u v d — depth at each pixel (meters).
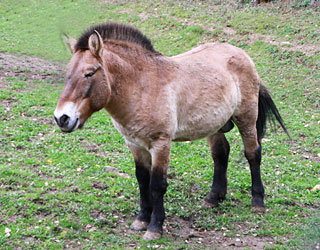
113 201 5.75
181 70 5.02
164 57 5.00
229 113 5.47
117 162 7.19
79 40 4.44
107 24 4.76
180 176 6.84
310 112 9.79
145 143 4.78
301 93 10.68
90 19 17.73
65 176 6.40
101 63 4.34
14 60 13.88
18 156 7.02
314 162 7.39
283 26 14.37
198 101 5.05
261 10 15.84
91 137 8.22
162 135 4.71
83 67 4.25
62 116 4.11
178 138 5.17
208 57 5.50
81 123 4.31
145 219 5.16
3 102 9.85
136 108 4.61
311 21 14.31
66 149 7.52
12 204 5.33
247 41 13.95
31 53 14.80
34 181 6.09
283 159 7.58
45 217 5.17
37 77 12.28
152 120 4.62
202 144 8.34
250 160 5.97
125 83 4.59
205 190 6.39
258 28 14.51
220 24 15.35
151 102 4.64
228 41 14.17
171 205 5.83
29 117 9.09
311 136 8.55
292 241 4.93
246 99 5.73
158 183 4.80
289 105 10.21
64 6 19.89
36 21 18.48
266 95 6.13
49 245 4.59
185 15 16.59
